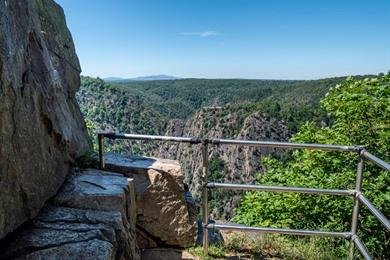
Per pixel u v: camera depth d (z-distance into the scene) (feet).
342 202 20.10
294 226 21.42
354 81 26.04
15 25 7.44
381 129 23.16
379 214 8.16
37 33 9.21
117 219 7.89
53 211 8.00
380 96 23.38
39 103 8.29
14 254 6.53
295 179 24.81
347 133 25.27
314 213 21.06
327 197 20.97
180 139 10.28
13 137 6.78
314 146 9.66
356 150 9.55
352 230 10.24
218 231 12.94
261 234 12.73
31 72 8.17
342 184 21.21
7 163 6.52
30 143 7.51
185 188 12.12
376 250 19.12
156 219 10.75
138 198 10.61
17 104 7.04
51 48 11.25
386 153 22.89
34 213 7.54
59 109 9.88
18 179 6.91
